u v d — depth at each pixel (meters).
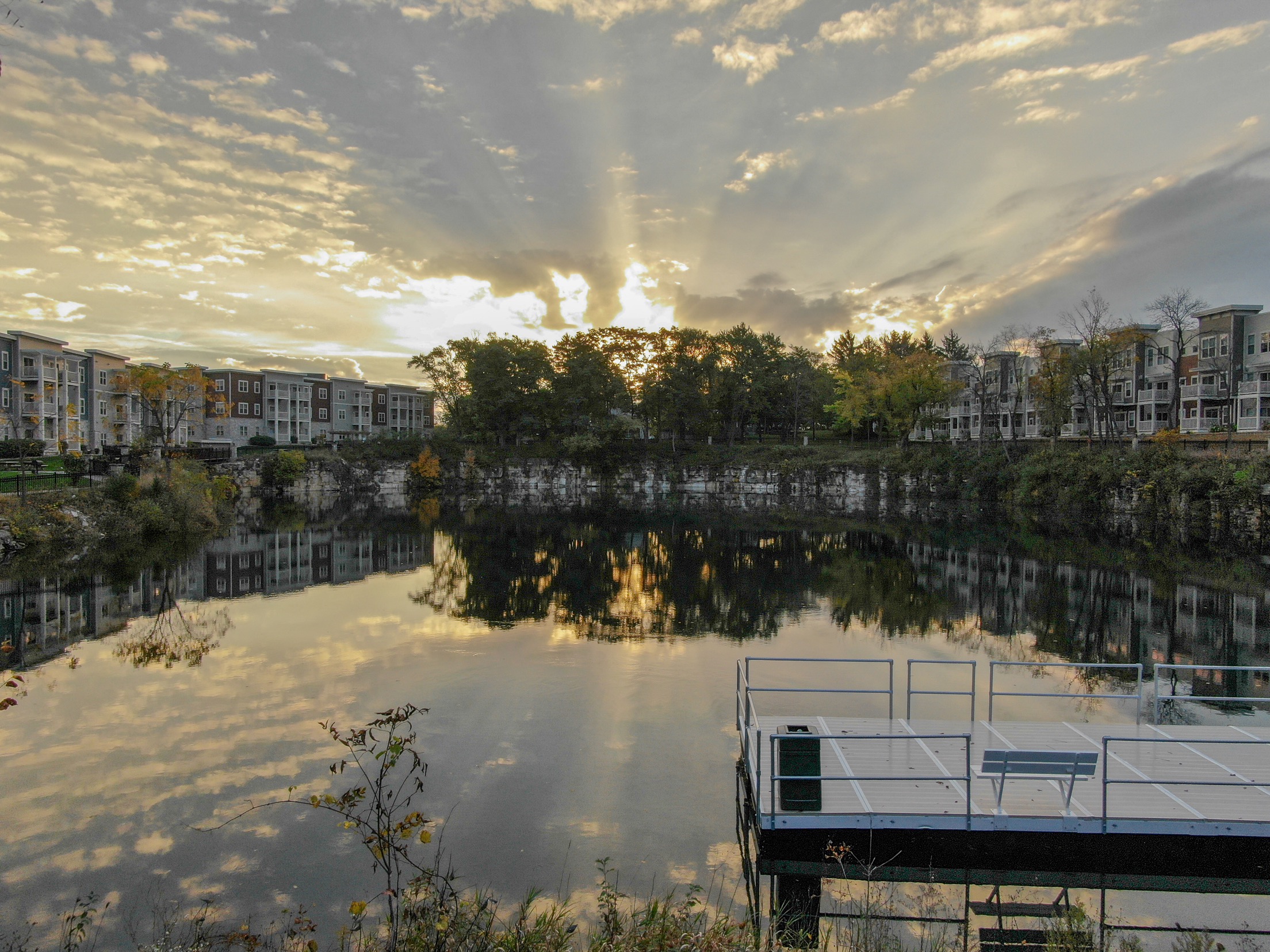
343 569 36.00
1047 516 61.94
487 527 55.44
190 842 10.72
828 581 33.25
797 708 16.47
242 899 9.35
